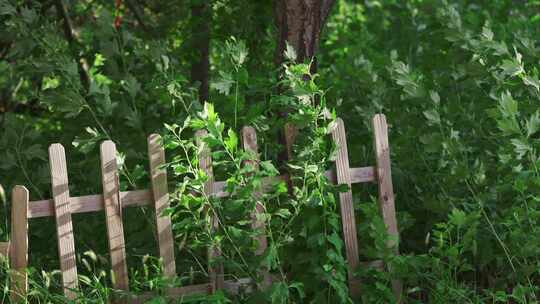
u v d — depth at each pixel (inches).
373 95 235.0
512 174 198.7
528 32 254.1
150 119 227.3
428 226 213.2
